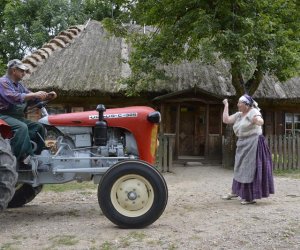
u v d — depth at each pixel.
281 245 4.41
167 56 11.43
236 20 10.17
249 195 6.44
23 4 23.38
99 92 12.91
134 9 11.76
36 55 14.75
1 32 24.59
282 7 10.87
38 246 4.45
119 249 4.32
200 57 11.48
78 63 14.59
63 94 12.99
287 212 5.84
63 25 22.95
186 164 12.95
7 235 4.87
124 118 5.65
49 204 6.80
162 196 5.07
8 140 5.19
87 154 5.71
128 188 5.09
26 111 6.01
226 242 4.52
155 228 5.08
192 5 10.99
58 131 5.77
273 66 10.64
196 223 5.29
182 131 14.27
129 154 5.73
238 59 9.98
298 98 13.55
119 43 16.59
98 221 5.51
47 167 5.62
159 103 13.59
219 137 13.15
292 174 10.91
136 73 11.94
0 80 5.36
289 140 11.95
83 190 8.20
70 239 4.67
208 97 13.04
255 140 6.42
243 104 6.50
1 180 4.88
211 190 8.23
